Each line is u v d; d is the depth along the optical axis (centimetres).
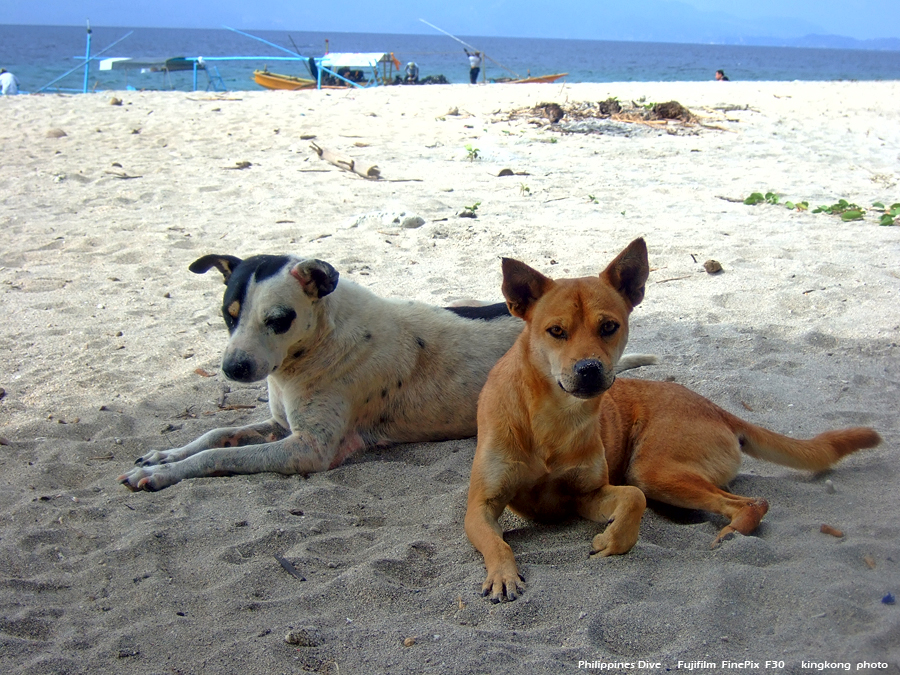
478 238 296
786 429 178
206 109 631
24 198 357
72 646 123
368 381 179
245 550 142
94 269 273
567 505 154
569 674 116
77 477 167
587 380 134
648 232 302
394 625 125
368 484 165
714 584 129
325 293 171
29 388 198
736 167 426
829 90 816
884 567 134
